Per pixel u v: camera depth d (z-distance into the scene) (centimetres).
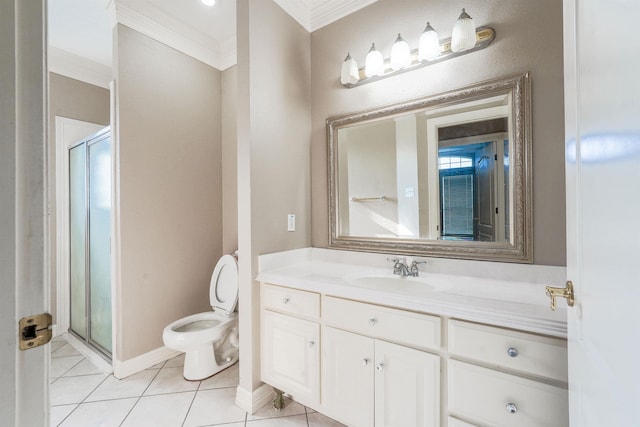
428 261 152
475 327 102
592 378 57
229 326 202
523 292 121
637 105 38
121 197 195
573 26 69
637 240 38
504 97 135
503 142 135
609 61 47
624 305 43
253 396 161
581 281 64
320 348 140
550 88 124
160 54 217
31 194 47
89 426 149
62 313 263
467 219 145
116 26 193
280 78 177
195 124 241
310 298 143
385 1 169
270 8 171
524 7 129
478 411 101
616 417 45
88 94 277
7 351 44
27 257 46
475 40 134
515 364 95
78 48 250
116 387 183
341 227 187
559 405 88
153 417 156
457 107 148
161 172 218
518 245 130
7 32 44
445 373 108
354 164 181
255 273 163
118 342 196
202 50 243
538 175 126
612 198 47
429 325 111
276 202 175
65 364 212
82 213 249
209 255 252
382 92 170
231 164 257
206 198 250
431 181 156
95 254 233
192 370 191
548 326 89
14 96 45
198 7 203
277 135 176
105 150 217
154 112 214
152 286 212
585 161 61
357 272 162
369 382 125
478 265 139
